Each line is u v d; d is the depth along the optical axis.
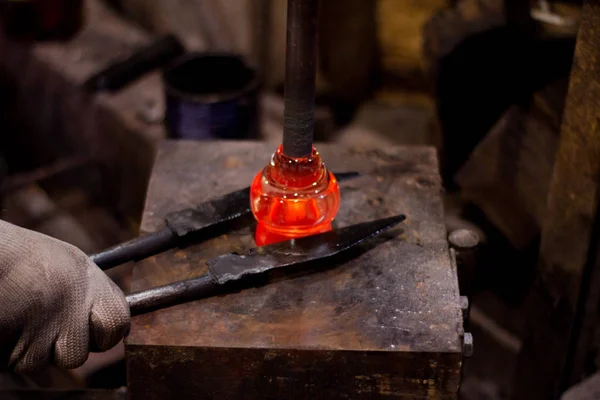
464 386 1.72
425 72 1.65
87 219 2.33
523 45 1.51
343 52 2.31
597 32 1.22
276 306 1.15
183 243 1.21
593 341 1.49
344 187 1.27
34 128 2.51
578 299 1.38
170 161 1.31
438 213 1.24
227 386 1.14
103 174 2.28
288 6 1.10
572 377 1.45
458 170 1.65
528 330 1.45
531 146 1.53
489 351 1.70
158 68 2.30
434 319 1.14
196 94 1.84
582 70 1.25
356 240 1.19
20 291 1.11
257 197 1.20
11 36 2.41
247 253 1.18
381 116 2.38
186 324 1.13
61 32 2.42
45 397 1.24
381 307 1.15
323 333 1.13
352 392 1.13
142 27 2.58
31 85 2.43
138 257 1.20
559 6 1.54
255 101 1.81
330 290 1.16
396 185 1.28
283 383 1.13
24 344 1.11
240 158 1.32
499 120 1.57
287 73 1.13
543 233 1.37
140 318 1.14
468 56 1.55
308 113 1.15
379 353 1.11
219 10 2.33
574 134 1.29
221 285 1.15
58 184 2.42
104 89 2.22
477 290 1.62
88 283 1.12
